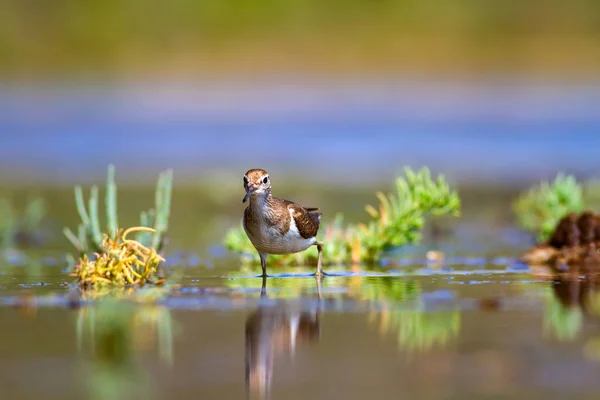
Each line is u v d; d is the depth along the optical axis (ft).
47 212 62.80
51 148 99.60
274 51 129.08
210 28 130.11
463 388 21.25
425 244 49.49
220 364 23.35
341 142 102.22
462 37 130.72
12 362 23.58
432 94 122.11
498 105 117.08
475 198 68.13
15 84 124.67
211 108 118.42
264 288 33.60
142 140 104.17
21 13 127.95
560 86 123.03
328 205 64.13
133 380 22.09
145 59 128.26
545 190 55.52
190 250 47.75
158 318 28.17
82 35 128.57
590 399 20.38
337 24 130.93
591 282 34.27
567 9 130.41
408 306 29.45
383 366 22.93
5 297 31.78
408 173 43.47
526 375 21.99
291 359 23.71
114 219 40.57
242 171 83.66
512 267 39.70
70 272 39.14
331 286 33.99
